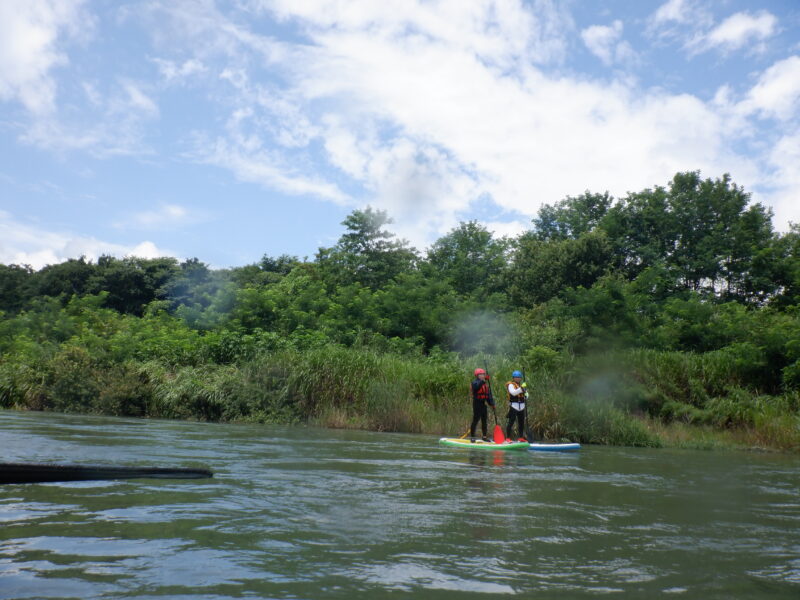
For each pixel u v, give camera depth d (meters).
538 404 14.77
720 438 15.30
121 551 3.40
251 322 27.17
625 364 18.53
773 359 18.62
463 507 5.01
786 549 3.95
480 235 43.81
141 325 29.59
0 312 34.53
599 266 36.16
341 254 39.03
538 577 3.17
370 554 3.49
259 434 11.88
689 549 3.88
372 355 18.25
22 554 3.31
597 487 6.52
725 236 36.22
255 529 3.99
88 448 7.95
